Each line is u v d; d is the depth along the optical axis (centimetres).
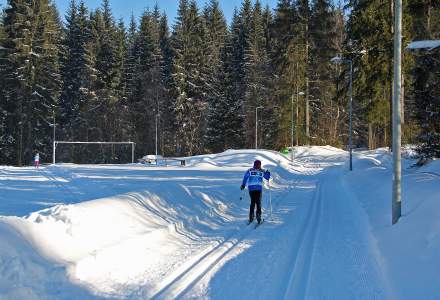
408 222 885
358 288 636
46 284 578
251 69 7119
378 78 2892
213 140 7069
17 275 560
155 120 6875
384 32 2730
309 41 5712
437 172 1798
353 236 993
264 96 7006
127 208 1003
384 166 2902
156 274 693
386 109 3366
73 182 2456
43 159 6162
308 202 1634
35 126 5709
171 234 980
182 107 6588
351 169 3203
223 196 1580
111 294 593
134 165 4900
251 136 7056
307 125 6209
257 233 1053
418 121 2244
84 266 662
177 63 6638
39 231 687
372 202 1434
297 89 5934
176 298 587
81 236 762
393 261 732
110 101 6762
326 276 693
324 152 5909
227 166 4628
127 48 7956
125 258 752
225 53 7894
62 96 7038
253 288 634
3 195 1755
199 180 2625
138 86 7394
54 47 5994
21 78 5419
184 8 7588
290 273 709
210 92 7119
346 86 3797
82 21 7381
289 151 5978
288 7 5659
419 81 2117
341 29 6381
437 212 813
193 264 759
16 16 5409
